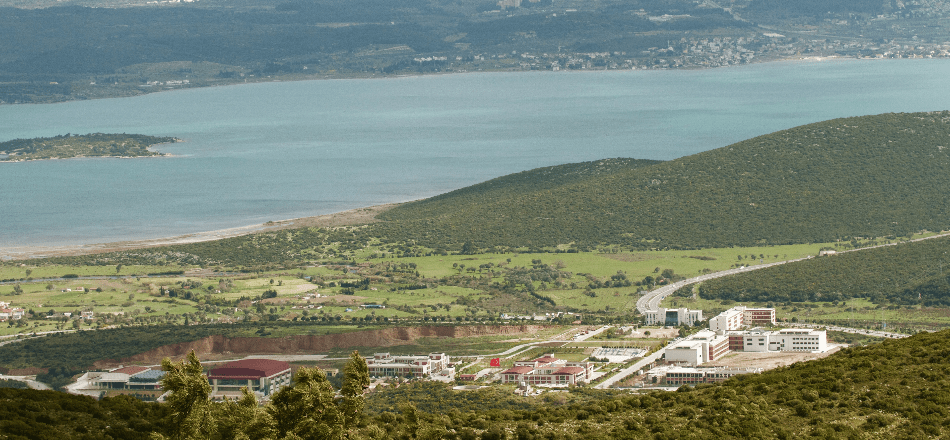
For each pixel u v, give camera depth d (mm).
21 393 126250
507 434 132750
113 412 125875
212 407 114125
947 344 152250
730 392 143500
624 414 141375
